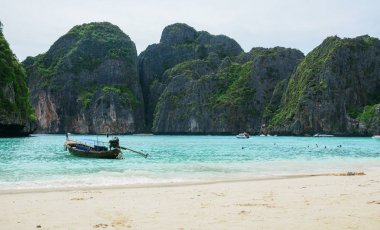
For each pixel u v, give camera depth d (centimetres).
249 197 1677
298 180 2400
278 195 1725
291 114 18925
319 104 17888
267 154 5578
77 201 1597
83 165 3578
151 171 3080
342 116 17875
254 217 1233
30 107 12500
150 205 1490
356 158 4809
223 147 7856
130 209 1406
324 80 18225
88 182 2367
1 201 1603
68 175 2758
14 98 10681
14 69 11775
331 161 4294
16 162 3831
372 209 1338
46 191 1953
